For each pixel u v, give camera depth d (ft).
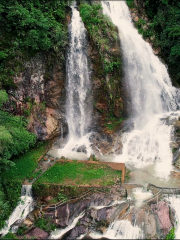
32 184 53.62
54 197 52.29
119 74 72.64
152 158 63.52
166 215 48.70
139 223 47.11
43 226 47.93
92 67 70.90
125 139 67.46
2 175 55.93
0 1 63.52
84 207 50.47
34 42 64.85
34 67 66.59
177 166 60.59
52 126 68.28
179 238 46.62
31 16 66.39
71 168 59.11
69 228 48.24
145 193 52.90
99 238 45.93
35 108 67.00
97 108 71.15
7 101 62.28
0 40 62.95
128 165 61.77
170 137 65.62
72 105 71.97
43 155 64.03
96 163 60.95
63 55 70.38
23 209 51.44
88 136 70.85
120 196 51.60
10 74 63.10
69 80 71.61
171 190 52.90
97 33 71.82
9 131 56.90
